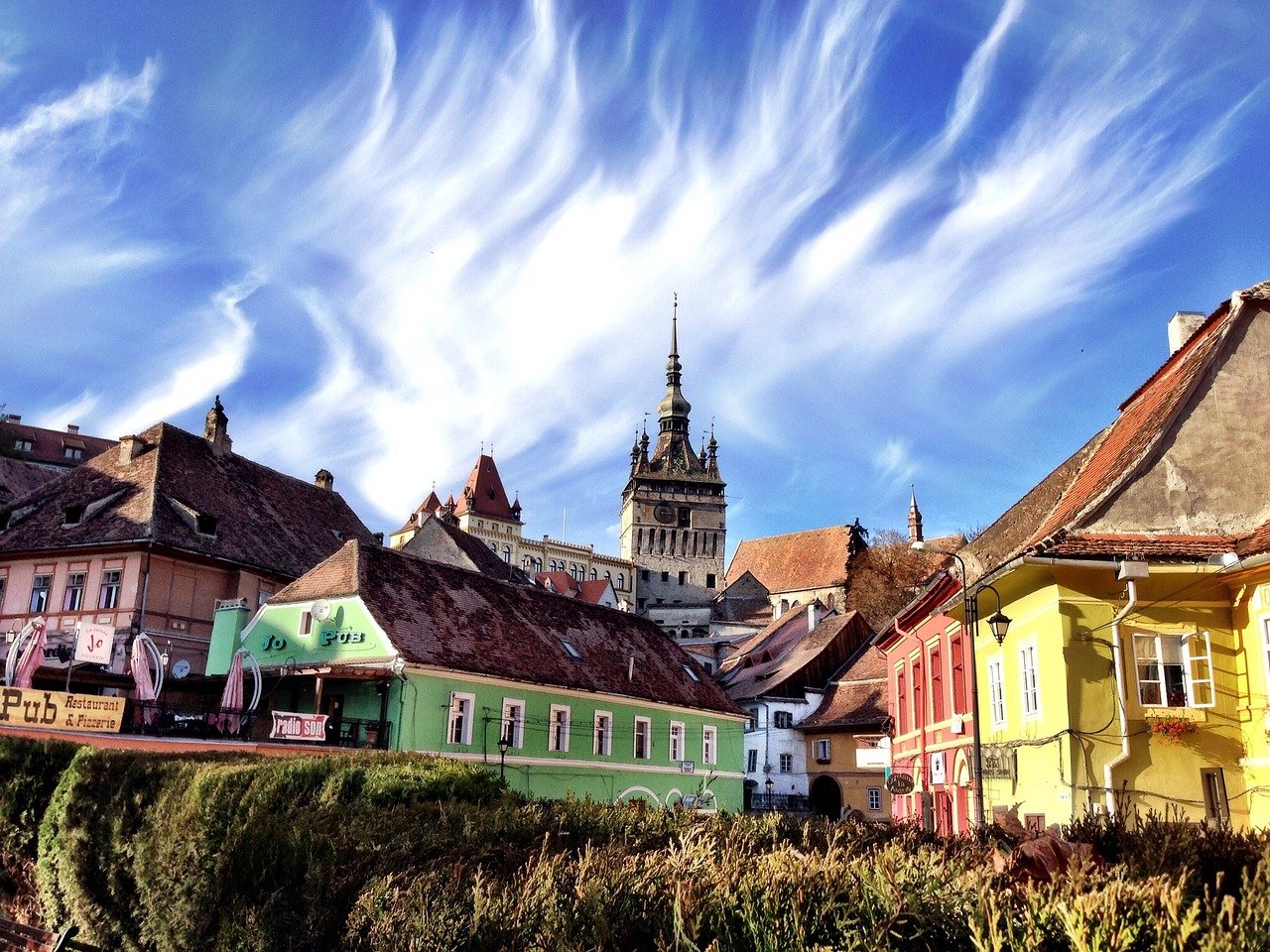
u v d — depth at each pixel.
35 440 118.25
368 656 34.84
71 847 15.63
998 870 8.91
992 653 23.41
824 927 8.19
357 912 10.55
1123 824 11.30
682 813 14.41
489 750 36.53
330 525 56.91
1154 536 19.56
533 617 44.59
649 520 144.62
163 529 43.19
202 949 12.91
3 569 44.38
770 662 67.38
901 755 35.12
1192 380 20.77
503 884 10.39
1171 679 18.64
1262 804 17.41
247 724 31.88
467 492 136.50
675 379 151.88
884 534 100.25
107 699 26.81
